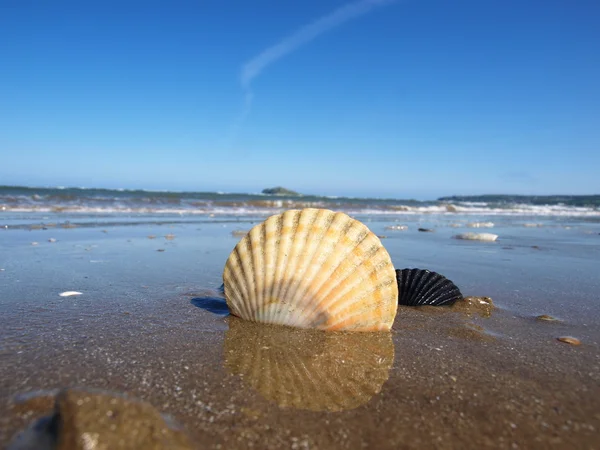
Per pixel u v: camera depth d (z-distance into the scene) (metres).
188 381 0.16
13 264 0.40
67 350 0.19
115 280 0.35
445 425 0.14
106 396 0.11
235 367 0.18
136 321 0.24
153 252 0.51
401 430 0.13
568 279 0.40
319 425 0.13
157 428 0.11
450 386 0.17
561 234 0.91
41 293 0.30
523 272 0.43
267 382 0.17
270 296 0.23
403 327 0.24
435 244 0.67
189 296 0.30
